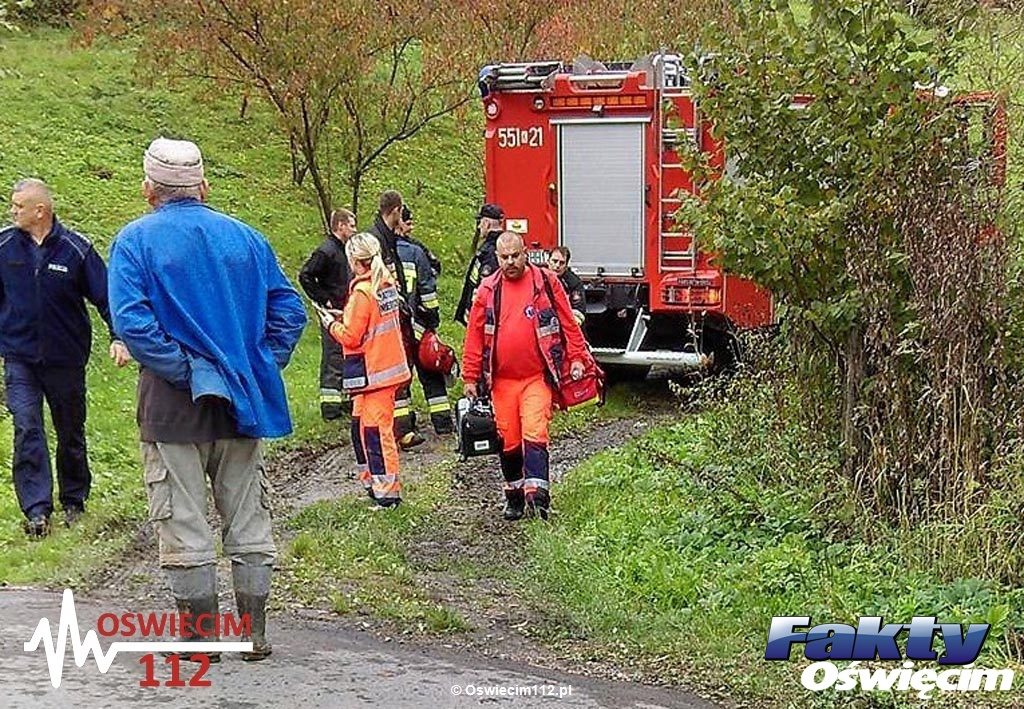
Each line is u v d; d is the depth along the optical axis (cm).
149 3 1752
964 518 792
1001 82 1024
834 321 903
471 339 979
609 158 1521
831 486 902
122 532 931
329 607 757
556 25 1964
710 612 750
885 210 878
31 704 562
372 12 1759
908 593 752
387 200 1257
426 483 1109
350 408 1352
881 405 879
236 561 617
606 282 1530
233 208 2078
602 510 989
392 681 615
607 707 599
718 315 1485
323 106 1802
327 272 1319
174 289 575
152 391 584
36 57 2436
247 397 584
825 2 908
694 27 1905
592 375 974
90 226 1847
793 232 889
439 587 823
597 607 755
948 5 983
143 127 2273
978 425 823
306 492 1116
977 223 842
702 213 923
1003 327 826
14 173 1942
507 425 973
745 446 1031
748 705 616
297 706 571
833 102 909
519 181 1559
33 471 909
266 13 1689
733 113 928
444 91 1956
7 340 915
